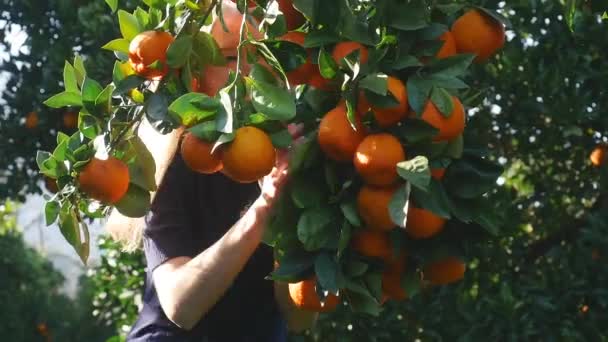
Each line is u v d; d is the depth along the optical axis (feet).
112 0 6.12
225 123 5.35
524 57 13.78
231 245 6.59
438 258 5.89
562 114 13.61
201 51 6.02
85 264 6.09
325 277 5.57
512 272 14.65
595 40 13.38
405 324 13.89
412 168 5.23
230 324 7.49
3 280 30.48
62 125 16.76
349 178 5.63
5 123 16.78
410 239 5.90
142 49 5.81
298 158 5.59
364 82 5.26
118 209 6.08
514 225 14.07
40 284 32.04
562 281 13.62
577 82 13.70
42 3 16.48
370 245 5.70
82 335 31.35
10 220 32.04
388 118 5.44
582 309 13.58
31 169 17.34
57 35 16.56
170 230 7.29
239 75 5.53
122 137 5.92
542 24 13.76
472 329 13.33
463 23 6.01
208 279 6.75
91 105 5.90
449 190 5.72
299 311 7.80
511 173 15.89
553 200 15.26
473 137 5.86
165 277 7.09
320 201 5.66
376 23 5.53
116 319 18.02
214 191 7.38
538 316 13.37
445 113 5.44
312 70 5.62
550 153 15.15
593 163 14.67
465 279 14.29
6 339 29.55
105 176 5.78
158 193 7.36
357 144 5.48
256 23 5.91
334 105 5.70
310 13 5.47
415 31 5.61
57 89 16.20
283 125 5.57
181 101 5.42
